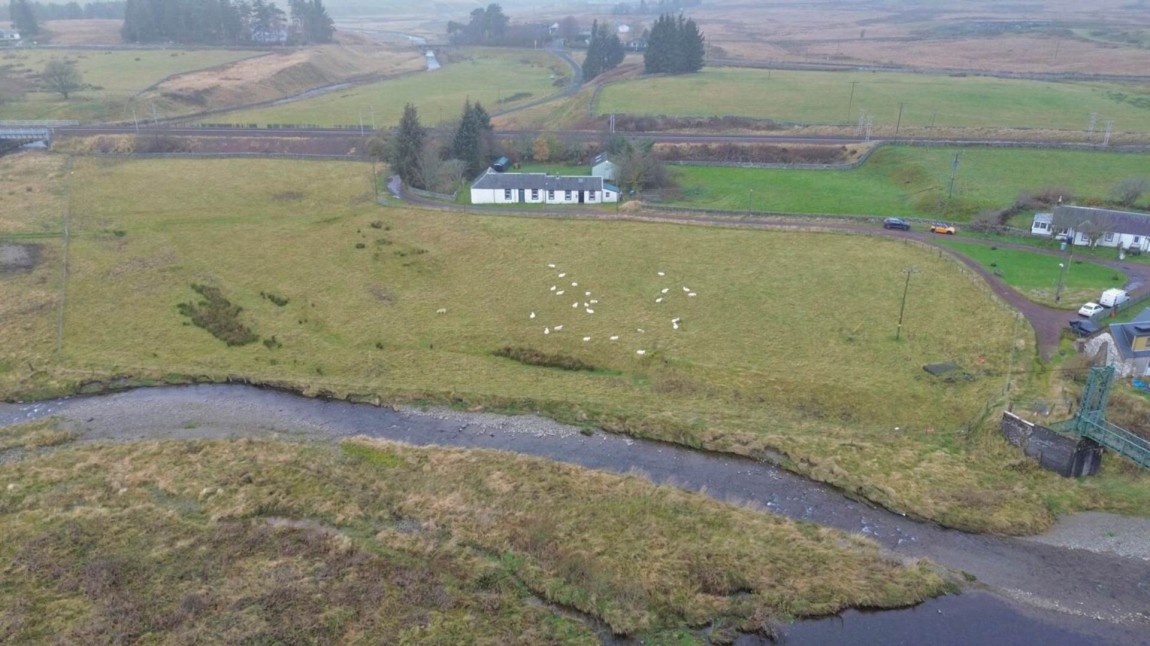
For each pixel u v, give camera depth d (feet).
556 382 188.85
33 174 347.56
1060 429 150.92
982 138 386.52
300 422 174.70
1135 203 277.03
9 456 161.17
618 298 227.40
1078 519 140.05
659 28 597.52
